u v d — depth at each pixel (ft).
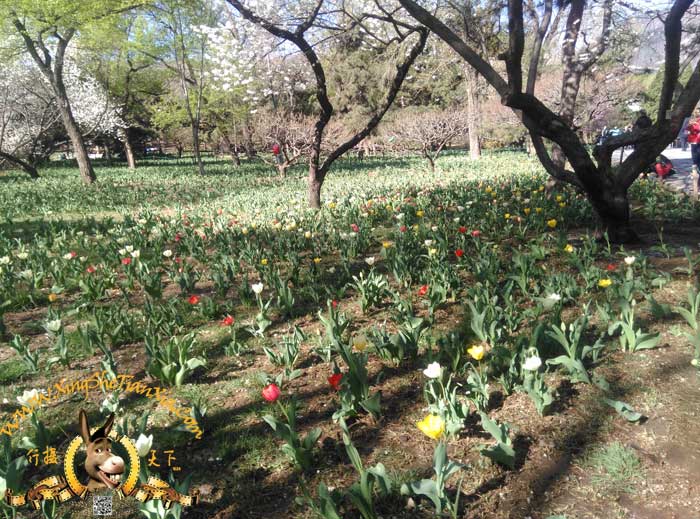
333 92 127.44
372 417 10.58
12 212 44.50
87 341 13.94
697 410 9.80
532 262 17.35
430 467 9.00
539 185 40.40
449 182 52.31
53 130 106.01
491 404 10.71
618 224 21.48
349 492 7.52
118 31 75.87
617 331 13.34
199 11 79.97
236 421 10.89
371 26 39.32
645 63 47.70
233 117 96.12
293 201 39.70
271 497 8.64
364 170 83.10
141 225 31.73
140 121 141.90
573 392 10.84
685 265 17.93
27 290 20.58
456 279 16.78
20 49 75.77
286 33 31.99
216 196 54.03
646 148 20.36
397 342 12.32
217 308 17.29
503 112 89.45
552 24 33.65
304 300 18.40
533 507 7.94
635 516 7.57
